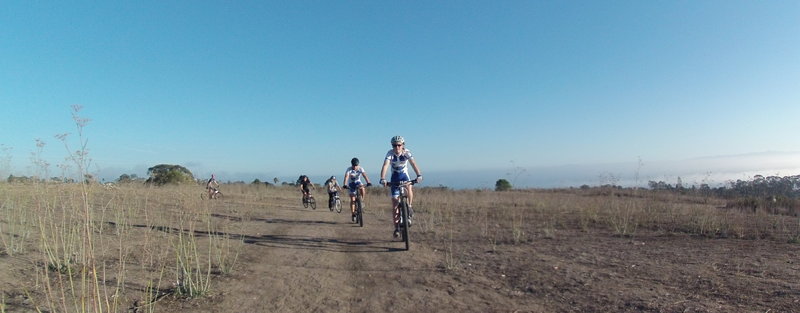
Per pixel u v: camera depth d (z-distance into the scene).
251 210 13.79
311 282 5.27
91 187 4.88
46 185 6.57
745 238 8.11
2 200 7.26
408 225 7.61
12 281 4.43
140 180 11.70
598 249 7.25
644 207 12.70
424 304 4.49
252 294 4.72
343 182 11.06
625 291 4.66
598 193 20.38
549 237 8.63
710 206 13.73
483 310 4.29
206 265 5.82
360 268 6.02
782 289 4.48
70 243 5.32
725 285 4.73
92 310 3.76
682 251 6.86
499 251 7.20
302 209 16.80
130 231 7.56
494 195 21.38
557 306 4.35
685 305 4.11
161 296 4.44
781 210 12.56
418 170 8.05
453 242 8.14
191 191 12.09
